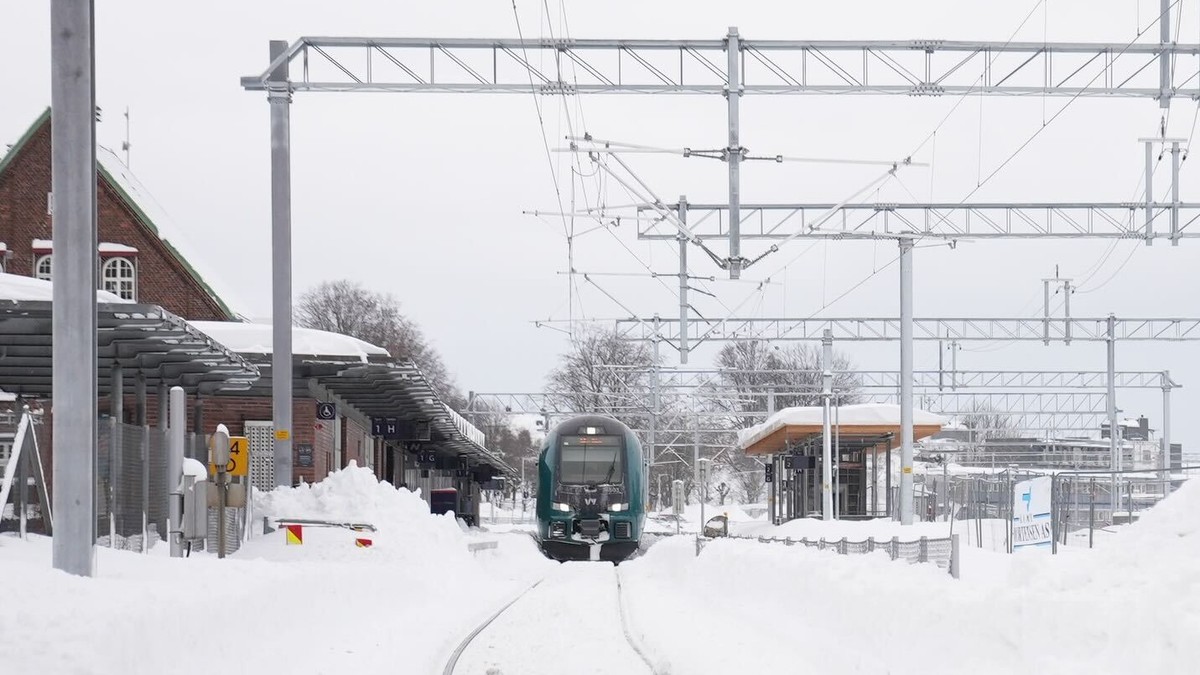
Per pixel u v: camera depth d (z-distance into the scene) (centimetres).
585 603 2258
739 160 2808
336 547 2606
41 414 2931
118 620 1002
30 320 2042
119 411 2277
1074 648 919
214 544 2441
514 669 1397
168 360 2372
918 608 1174
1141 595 877
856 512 5553
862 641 1297
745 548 2220
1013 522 2773
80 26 1370
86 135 1371
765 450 6894
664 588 2630
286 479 2777
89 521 1361
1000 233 3747
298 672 1270
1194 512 1107
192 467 2061
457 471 8538
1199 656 786
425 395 4262
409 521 2817
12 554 1612
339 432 4275
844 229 3794
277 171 2708
